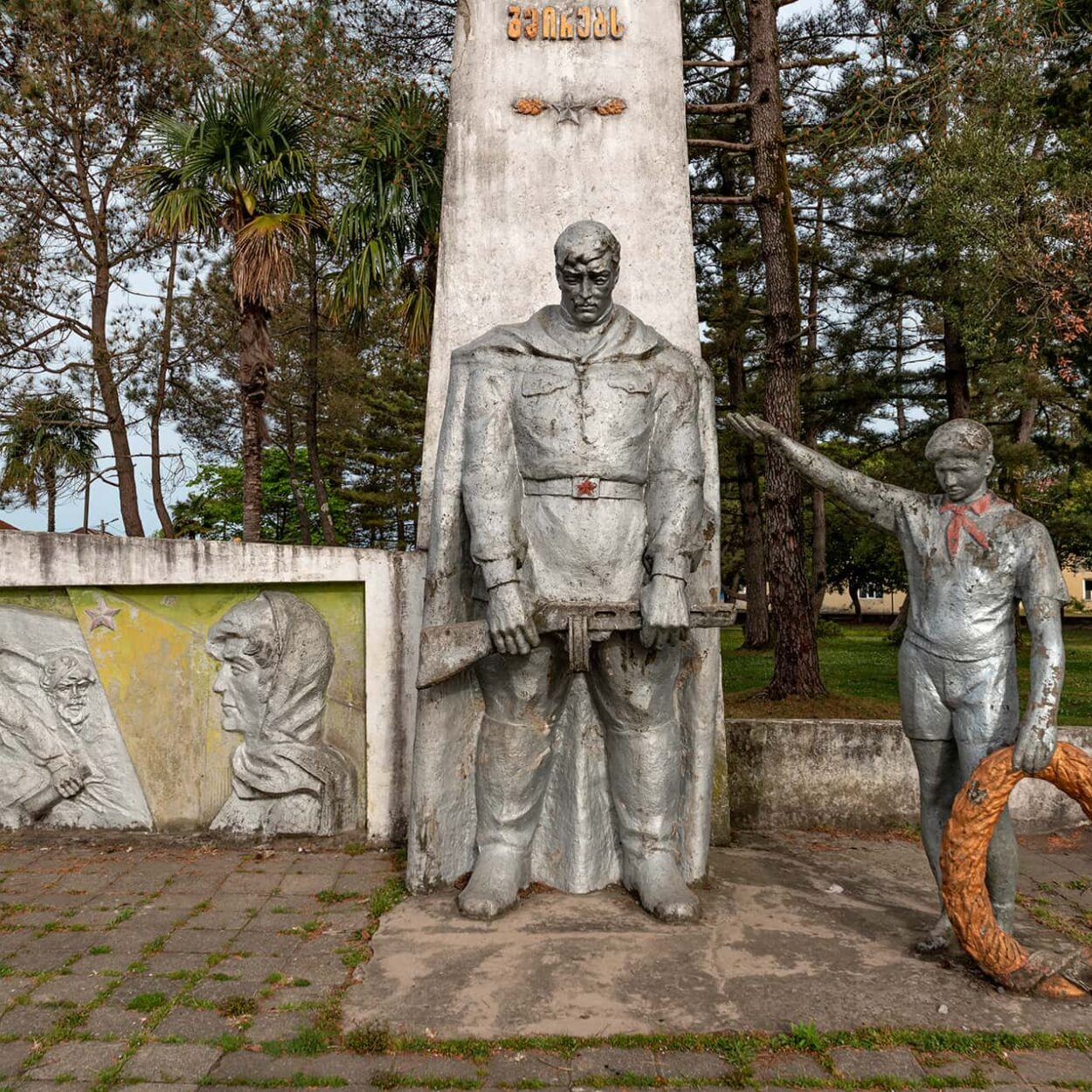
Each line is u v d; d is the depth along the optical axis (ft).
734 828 16.53
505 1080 8.25
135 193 50.29
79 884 13.19
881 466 67.31
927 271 41.88
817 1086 8.17
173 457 62.39
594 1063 8.48
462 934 11.26
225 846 14.93
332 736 15.46
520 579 11.64
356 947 10.95
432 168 33.53
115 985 10.02
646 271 15.76
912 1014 9.28
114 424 53.01
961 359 44.57
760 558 59.26
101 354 52.06
